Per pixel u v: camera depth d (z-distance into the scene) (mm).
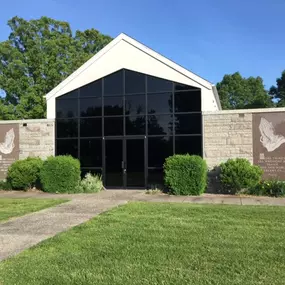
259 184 14008
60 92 17375
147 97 16281
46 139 17438
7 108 28891
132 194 14406
